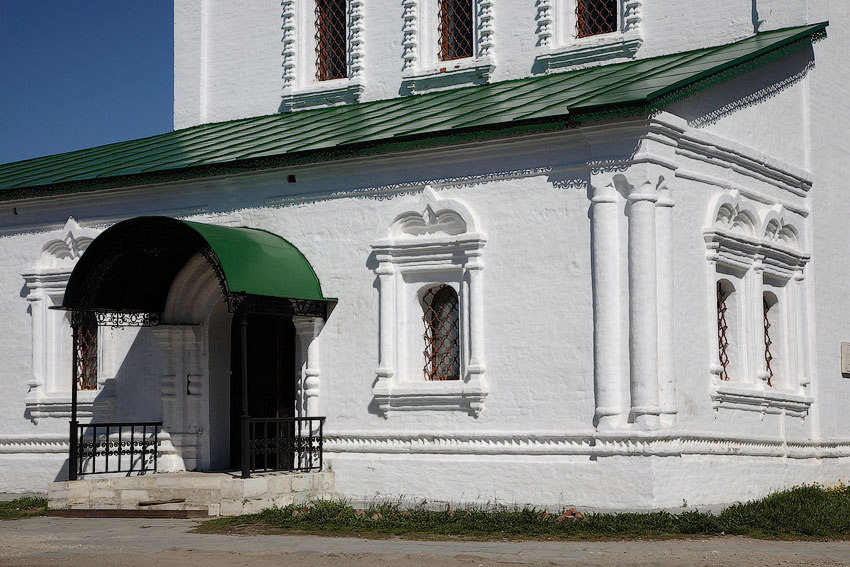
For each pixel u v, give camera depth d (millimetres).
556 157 16938
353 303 18500
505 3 22344
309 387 18641
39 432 21344
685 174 16906
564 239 16797
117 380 20438
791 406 19000
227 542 13859
